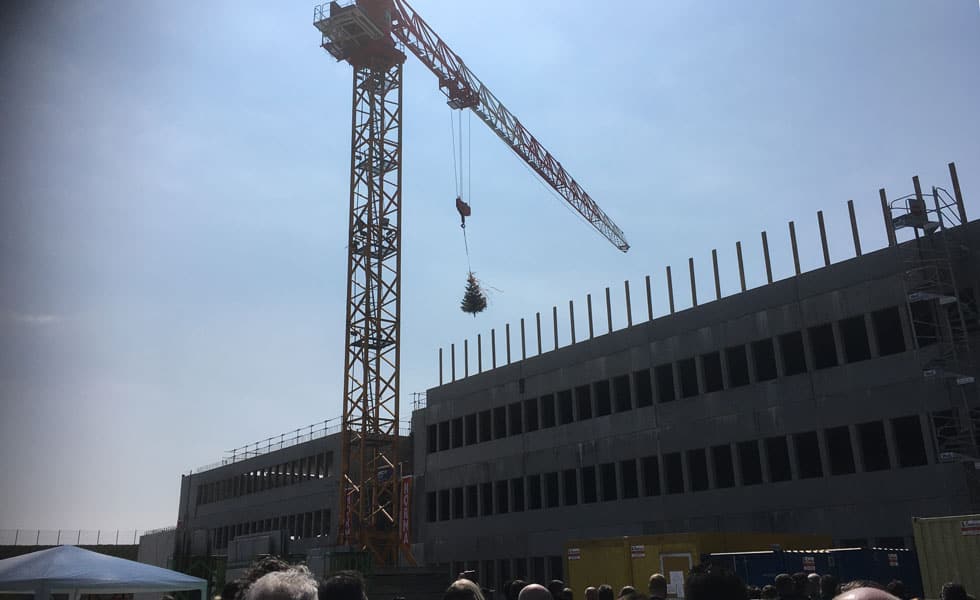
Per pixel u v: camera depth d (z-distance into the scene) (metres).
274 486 84.94
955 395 35.88
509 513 57.97
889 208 39.03
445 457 65.75
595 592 15.82
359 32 63.59
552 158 83.75
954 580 21.45
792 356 44.16
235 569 51.38
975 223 37.44
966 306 36.19
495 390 62.50
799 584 12.10
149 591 15.09
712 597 4.34
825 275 42.47
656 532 47.25
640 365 51.25
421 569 51.22
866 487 38.28
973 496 34.41
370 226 63.84
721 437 45.28
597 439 52.75
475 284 57.19
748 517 42.84
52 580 13.82
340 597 5.32
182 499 105.56
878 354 39.31
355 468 66.06
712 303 47.91
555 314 59.06
